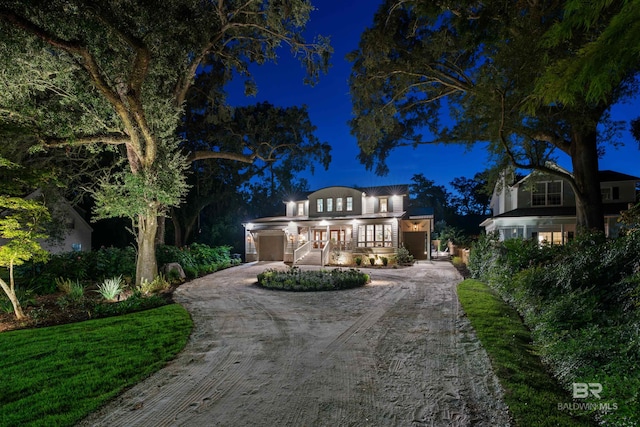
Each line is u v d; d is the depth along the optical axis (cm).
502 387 432
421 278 1580
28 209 912
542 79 206
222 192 3406
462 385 450
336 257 2392
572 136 1416
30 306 991
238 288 1352
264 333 713
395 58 1600
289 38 1645
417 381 466
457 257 2406
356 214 2717
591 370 416
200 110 2625
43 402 413
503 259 1231
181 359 564
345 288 1287
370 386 454
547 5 831
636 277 547
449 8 1023
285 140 2952
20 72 1034
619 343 450
